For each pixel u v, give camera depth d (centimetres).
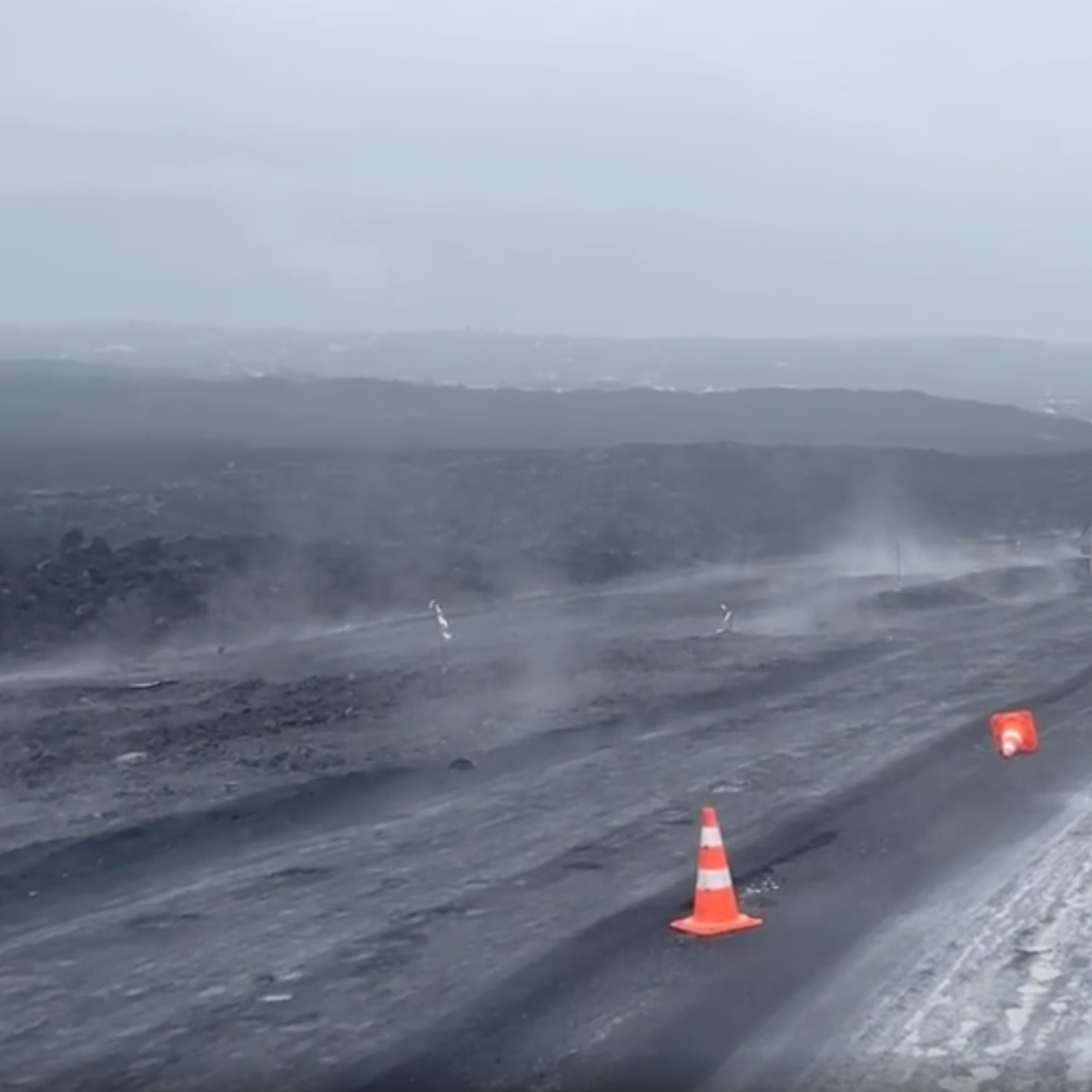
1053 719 1742
